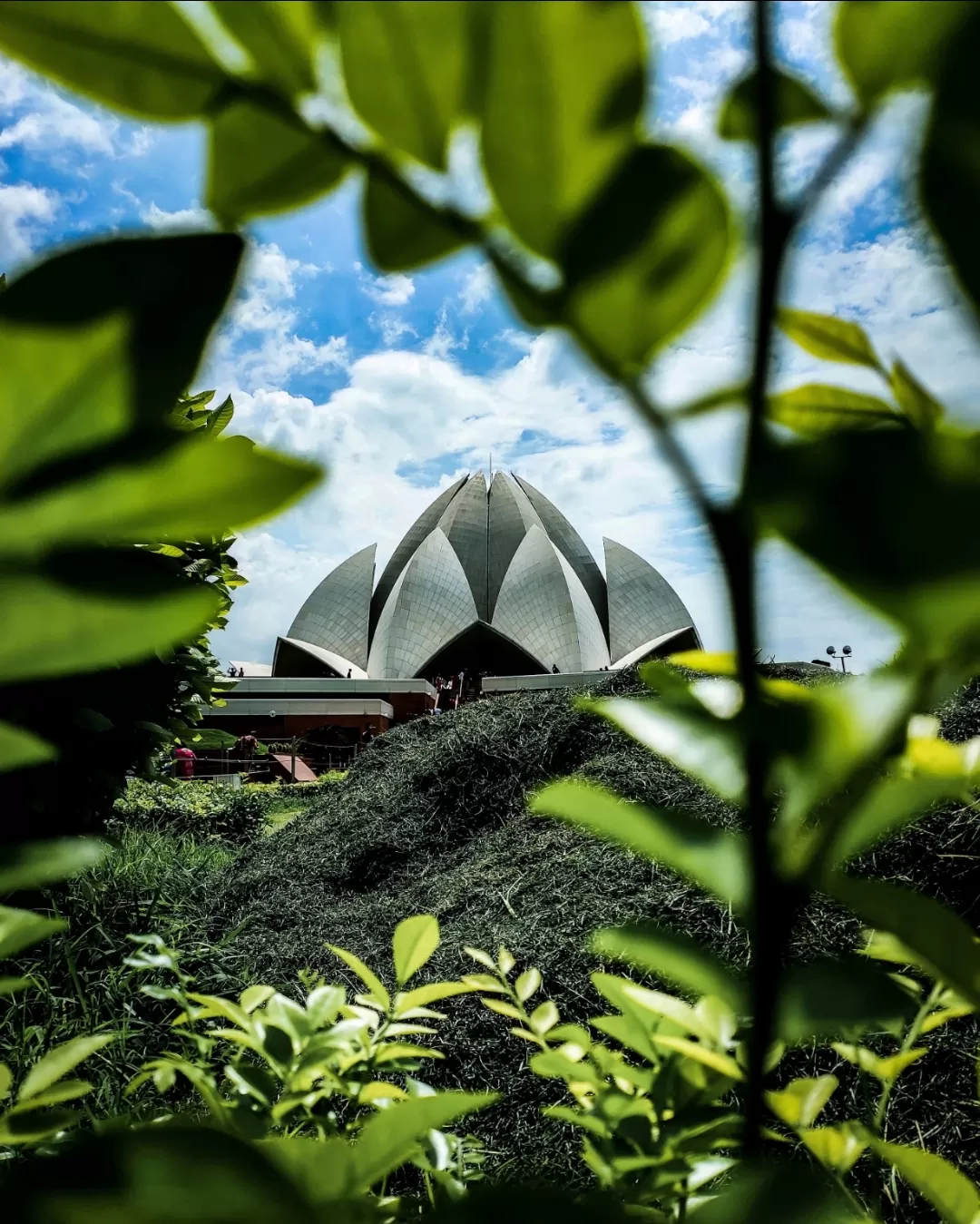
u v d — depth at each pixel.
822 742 0.22
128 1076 2.12
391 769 6.94
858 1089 1.85
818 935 2.14
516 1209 0.21
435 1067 2.50
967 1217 0.45
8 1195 0.21
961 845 2.34
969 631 0.17
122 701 2.97
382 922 4.00
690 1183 0.54
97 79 0.23
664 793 3.87
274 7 0.21
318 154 0.24
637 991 0.56
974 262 0.15
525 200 0.20
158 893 4.19
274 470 0.18
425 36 0.20
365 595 33.50
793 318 0.29
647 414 0.20
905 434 0.15
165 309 0.18
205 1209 0.22
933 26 0.17
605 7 0.19
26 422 0.18
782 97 0.22
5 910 0.44
